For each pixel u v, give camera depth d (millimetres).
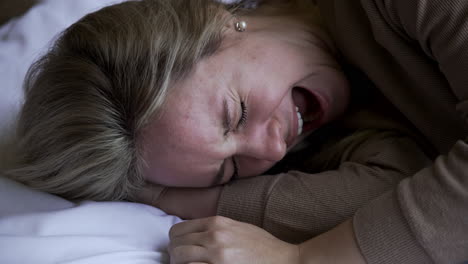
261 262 685
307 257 683
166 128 778
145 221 829
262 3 1079
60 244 703
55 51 892
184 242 726
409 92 869
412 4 714
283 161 1048
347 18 880
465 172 618
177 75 772
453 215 615
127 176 868
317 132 1065
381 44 832
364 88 1011
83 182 853
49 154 844
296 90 958
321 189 812
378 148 879
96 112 794
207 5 880
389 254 645
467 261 710
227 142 818
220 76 799
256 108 825
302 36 938
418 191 650
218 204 873
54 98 824
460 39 685
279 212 815
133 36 795
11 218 747
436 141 870
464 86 707
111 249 735
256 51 849
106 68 800
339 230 694
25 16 1276
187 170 833
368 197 786
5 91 1121
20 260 672
